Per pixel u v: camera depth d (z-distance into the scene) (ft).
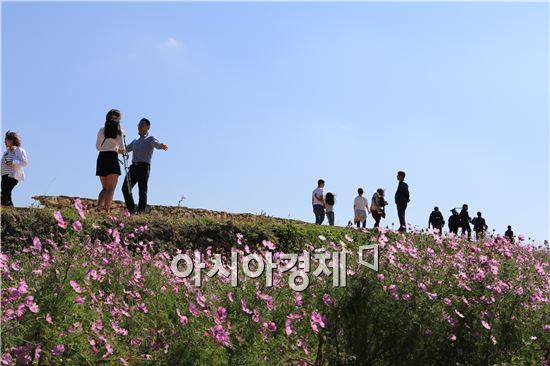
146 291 19.65
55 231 27.63
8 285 15.57
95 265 18.85
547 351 19.97
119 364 14.69
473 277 19.67
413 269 19.12
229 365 14.76
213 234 33.78
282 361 15.96
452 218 58.90
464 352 18.58
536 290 21.08
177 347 14.89
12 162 34.99
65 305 14.58
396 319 17.49
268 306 16.70
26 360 13.04
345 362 17.39
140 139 35.76
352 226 20.67
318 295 17.99
